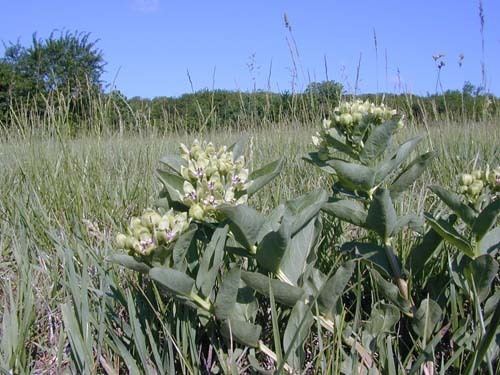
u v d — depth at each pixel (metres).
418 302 2.22
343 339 1.88
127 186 4.05
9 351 1.88
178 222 1.78
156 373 1.86
